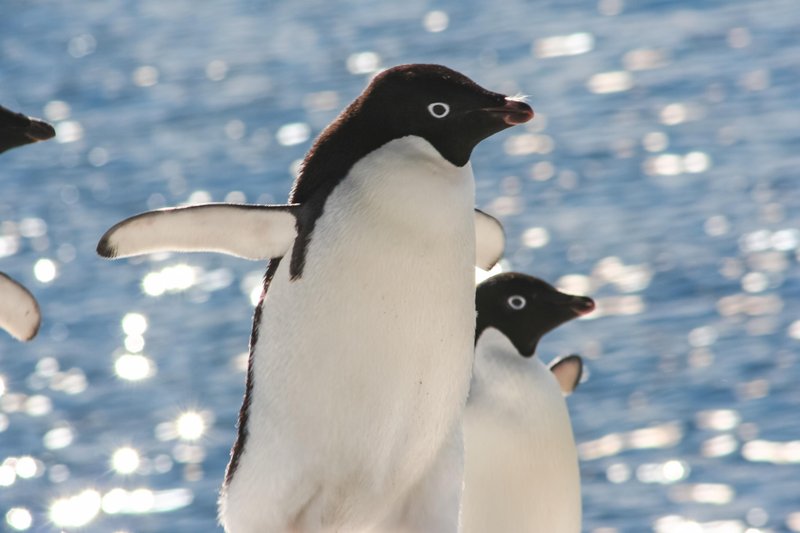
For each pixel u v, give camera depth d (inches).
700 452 753.6
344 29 2442.2
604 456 760.3
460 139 235.6
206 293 1185.4
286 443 238.7
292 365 237.0
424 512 245.4
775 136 1517.0
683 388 848.3
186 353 1042.7
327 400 237.1
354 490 241.8
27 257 1360.7
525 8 2418.8
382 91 237.1
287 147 1758.1
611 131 1640.0
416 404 240.1
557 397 318.0
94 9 2807.6
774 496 689.0
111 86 2182.6
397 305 234.8
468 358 243.0
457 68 2094.0
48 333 1114.1
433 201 233.9
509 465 310.5
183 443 858.1
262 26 2536.9
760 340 923.4
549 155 1567.4
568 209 1349.7
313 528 242.4
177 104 2028.8
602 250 1205.7
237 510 245.4
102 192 1609.3
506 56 2126.0
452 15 2447.1
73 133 1908.2
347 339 235.3
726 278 1073.5
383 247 233.6
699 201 1312.7
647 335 955.3
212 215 234.8
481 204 1406.3
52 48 2482.8
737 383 851.4
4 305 250.5
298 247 236.2
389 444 240.5
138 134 1877.5
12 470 834.2
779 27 2031.3
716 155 1475.1
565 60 2042.3
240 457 243.3
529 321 319.0
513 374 314.8
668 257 1147.9
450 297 237.5
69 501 786.2
